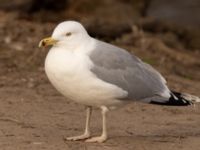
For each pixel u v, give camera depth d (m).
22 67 17.53
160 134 12.14
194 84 17.78
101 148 10.82
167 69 19.14
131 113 13.95
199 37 24.34
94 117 13.41
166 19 28.12
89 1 24.64
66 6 24.41
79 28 10.83
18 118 12.83
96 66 10.76
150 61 19.53
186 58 21.06
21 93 15.17
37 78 16.66
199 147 11.19
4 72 16.97
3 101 14.26
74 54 10.72
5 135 11.38
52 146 10.78
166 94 11.48
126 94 11.05
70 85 10.70
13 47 19.06
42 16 23.25
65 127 12.32
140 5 25.34
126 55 11.32
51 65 10.69
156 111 14.26
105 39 21.56
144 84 11.27
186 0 31.59
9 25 20.80
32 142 10.98
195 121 13.48
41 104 14.26
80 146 10.88
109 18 24.20
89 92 10.78
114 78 10.94
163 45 21.39
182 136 12.02
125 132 12.18
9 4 22.88
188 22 29.89
